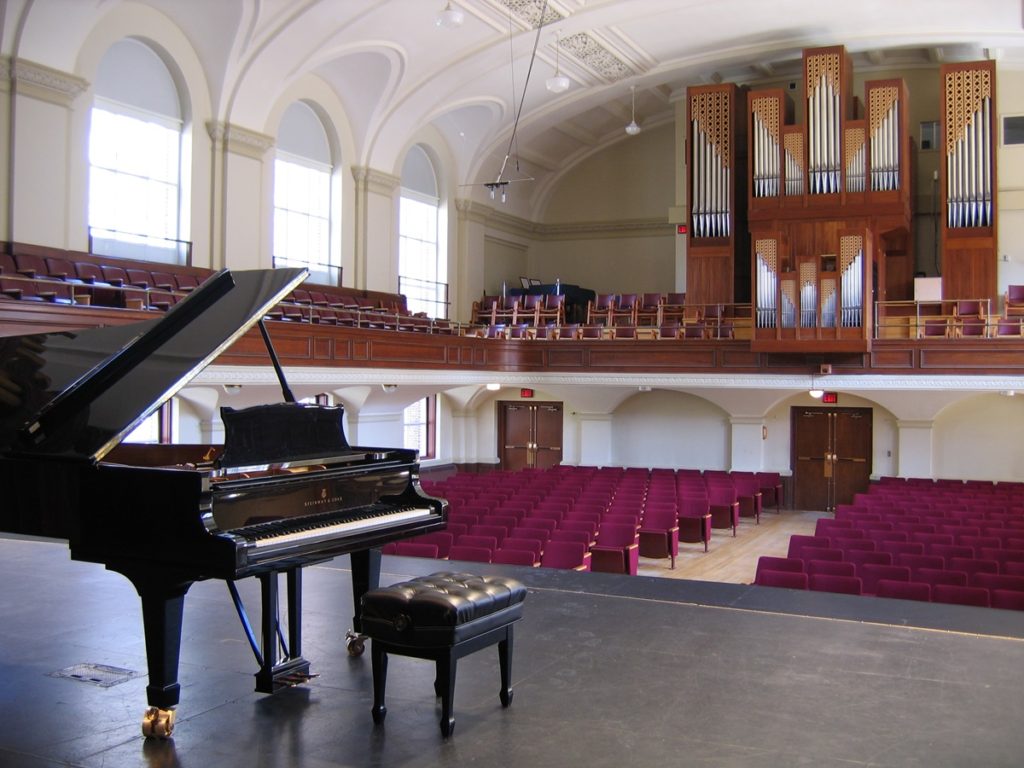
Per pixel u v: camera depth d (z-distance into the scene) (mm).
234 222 15219
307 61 15547
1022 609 7453
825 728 4199
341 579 7145
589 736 4113
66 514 4398
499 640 4453
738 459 20000
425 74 17812
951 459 18719
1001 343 15539
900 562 9305
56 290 11172
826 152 18125
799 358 16750
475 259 22047
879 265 17984
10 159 11977
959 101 18094
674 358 17594
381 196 18609
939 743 4039
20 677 4863
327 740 4078
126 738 4090
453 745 4020
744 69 20484
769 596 6754
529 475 17906
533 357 18531
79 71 12812
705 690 4695
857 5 17422
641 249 24297
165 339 4820
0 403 4773
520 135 21672
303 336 13391
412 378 15820
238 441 4746
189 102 14570
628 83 20438
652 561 13570
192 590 6742
